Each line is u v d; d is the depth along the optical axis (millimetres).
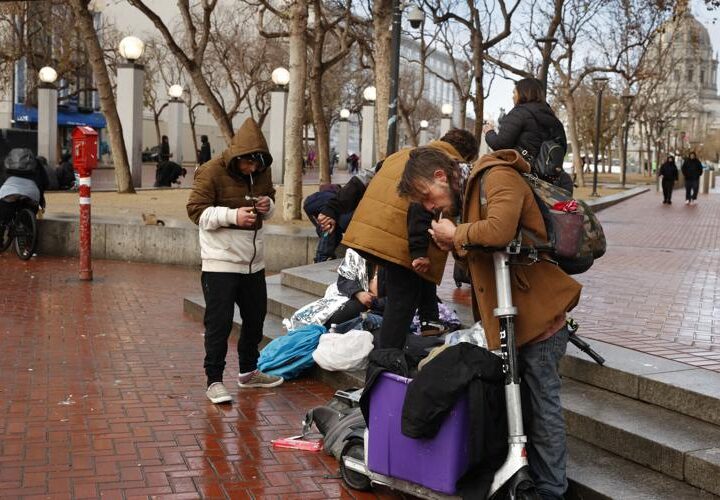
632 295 8766
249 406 6297
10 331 8516
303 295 9344
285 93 29547
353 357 6586
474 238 3998
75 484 4773
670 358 5633
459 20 25062
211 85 48688
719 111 113188
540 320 4145
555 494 4238
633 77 43125
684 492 4195
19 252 13469
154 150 56156
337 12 26984
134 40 26562
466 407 4219
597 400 5137
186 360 7582
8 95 51031
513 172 4094
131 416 5988
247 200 6230
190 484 4828
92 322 9047
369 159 33906
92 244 13938
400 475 4469
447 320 6898
